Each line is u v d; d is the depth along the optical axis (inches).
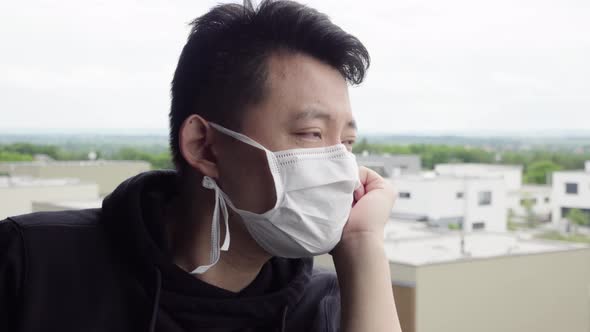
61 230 33.2
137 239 32.1
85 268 32.4
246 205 31.6
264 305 33.3
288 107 30.6
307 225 31.9
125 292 32.3
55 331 30.8
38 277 31.3
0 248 32.3
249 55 30.8
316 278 38.2
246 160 31.2
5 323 31.1
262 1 31.9
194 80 32.6
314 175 31.3
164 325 31.5
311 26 30.8
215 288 32.1
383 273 33.4
